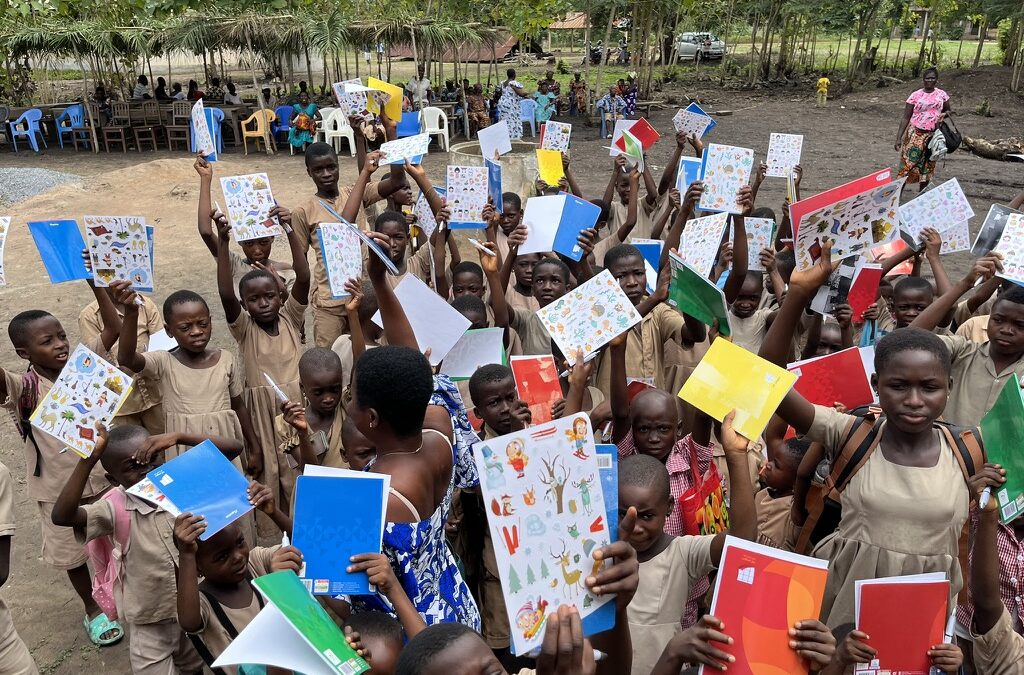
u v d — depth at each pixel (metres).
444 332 3.91
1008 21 34.12
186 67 40.53
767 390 2.71
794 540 3.70
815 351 5.22
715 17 34.22
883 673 2.49
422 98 21.22
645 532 3.01
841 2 28.12
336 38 18.61
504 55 40.41
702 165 7.07
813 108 26.08
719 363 2.80
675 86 31.69
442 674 1.89
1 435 6.87
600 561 2.20
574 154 19.80
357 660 1.99
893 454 3.01
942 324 5.23
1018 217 4.45
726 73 34.12
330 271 4.92
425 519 2.62
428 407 3.14
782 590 2.35
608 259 5.34
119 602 3.76
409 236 7.33
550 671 1.95
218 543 3.23
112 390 3.60
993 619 2.93
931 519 2.92
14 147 21.80
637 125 7.99
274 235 5.88
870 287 5.47
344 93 7.48
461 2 21.97
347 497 2.30
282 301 5.93
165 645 3.76
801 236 3.44
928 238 5.38
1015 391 2.72
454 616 2.69
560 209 5.62
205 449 3.15
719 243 5.09
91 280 4.87
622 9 28.62
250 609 3.33
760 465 4.45
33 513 5.84
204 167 5.72
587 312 3.93
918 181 14.80
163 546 3.69
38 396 4.60
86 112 22.34
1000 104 23.91
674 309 5.51
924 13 33.81
